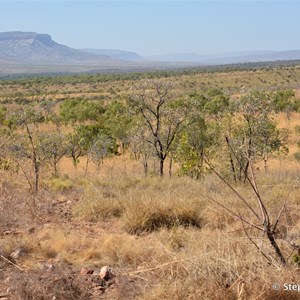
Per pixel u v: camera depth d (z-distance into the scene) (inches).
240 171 539.2
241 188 459.2
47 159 725.9
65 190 500.7
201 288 177.5
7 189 392.5
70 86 5866.1
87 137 1122.0
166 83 780.0
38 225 323.3
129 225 313.7
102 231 311.9
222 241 212.2
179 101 810.8
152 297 182.2
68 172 896.3
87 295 201.8
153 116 818.2
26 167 482.3
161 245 221.1
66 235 290.4
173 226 299.4
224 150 628.4
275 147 743.1
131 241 267.1
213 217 309.1
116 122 1317.7
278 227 269.4
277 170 830.5
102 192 444.1
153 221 316.2
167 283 185.3
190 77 5895.7
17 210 344.2
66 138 902.4
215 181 540.7
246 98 575.8
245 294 173.6
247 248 208.1
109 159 1143.0
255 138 599.2
